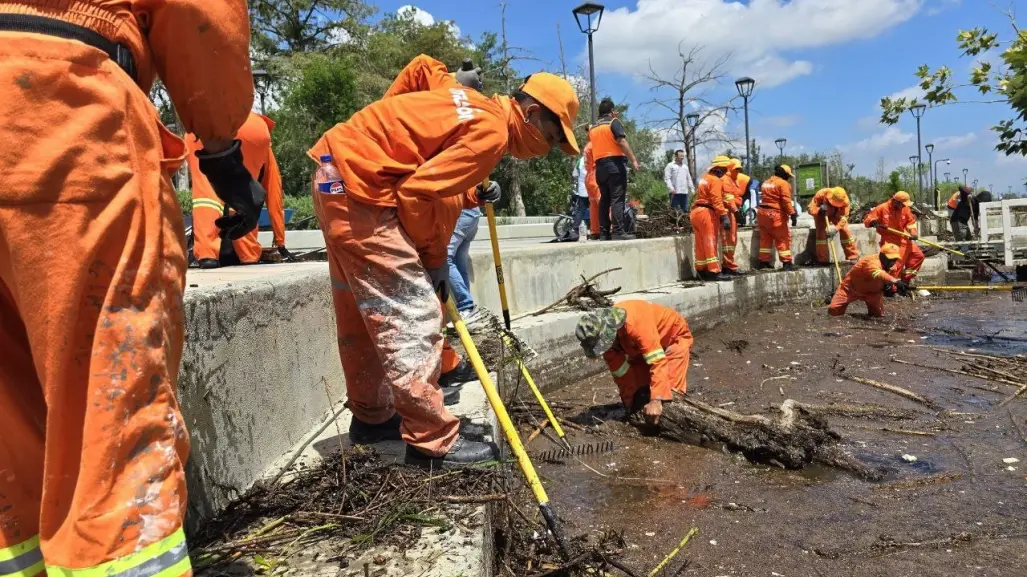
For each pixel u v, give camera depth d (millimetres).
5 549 1349
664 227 12023
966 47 5980
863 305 11859
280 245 6996
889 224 12555
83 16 1334
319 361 3762
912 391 6250
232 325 2609
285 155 22406
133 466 1280
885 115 6418
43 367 1258
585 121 23812
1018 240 14445
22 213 1206
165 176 1447
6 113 1196
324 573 2025
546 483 4328
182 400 2203
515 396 5402
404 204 2428
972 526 3605
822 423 4875
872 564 3252
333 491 2578
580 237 12367
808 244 13539
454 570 2012
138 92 1410
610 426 5426
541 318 6918
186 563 1320
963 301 12039
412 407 2621
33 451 1390
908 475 4336
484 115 2500
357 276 2549
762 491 4152
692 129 21766
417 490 2527
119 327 1285
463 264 5641
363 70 28688
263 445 2863
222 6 1547
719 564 3271
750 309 10906
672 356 5477
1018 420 5328
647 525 3705
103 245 1283
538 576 2877
